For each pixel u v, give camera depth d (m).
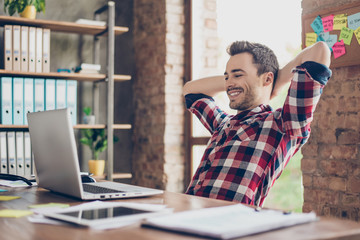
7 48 3.03
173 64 3.45
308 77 1.45
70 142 1.28
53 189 1.51
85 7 3.63
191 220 0.90
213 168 1.59
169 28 3.44
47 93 3.11
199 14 3.38
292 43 2.48
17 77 3.16
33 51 3.08
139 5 3.74
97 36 3.56
